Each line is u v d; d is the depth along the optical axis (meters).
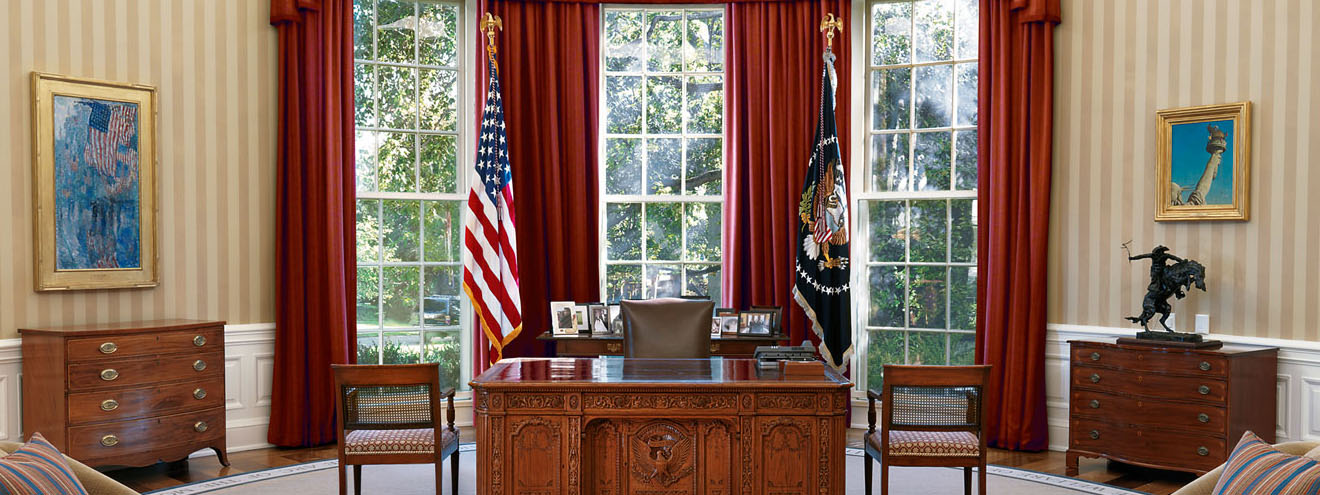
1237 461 3.14
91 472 3.26
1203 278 5.60
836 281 6.68
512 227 6.66
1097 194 6.36
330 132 6.52
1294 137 5.66
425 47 7.13
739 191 7.08
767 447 4.43
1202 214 5.92
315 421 6.55
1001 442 6.57
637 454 4.46
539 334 7.09
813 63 6.95
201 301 6.29
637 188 7.38
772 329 6.62
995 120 6.55
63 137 5.67
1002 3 6.50
